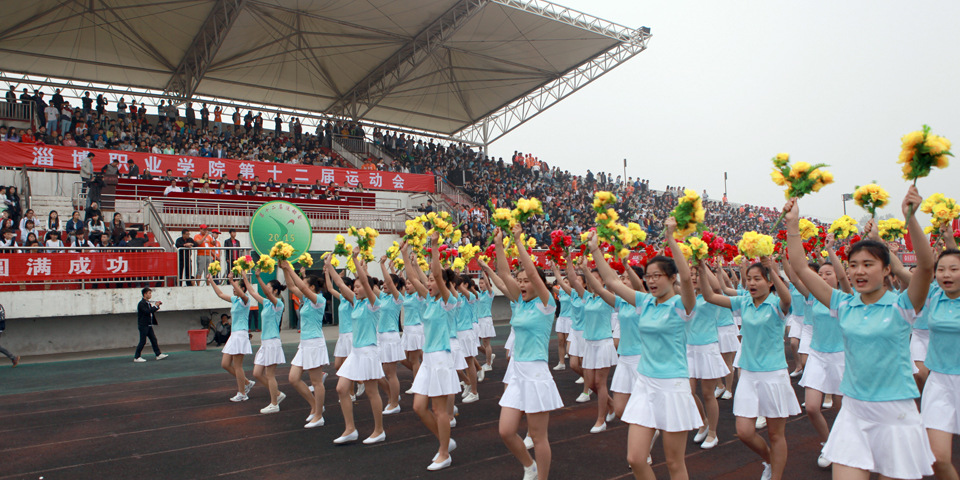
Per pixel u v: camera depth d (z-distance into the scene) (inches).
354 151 1145.4
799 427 256.5
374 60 1014.4
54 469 218.2
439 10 835.4
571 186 1289.4
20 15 783.7
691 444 233.5
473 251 312.8
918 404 281.9
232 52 940.0
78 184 713.6
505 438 174.9
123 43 898.7
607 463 210.7
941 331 162.9
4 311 481.4
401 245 232.1
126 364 478.9
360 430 263.3
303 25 876.0
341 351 293.6
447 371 209.3
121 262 541.0
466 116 1312.7
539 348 175.0
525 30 900.0
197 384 390.9
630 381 217.2
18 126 821.9
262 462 220.4
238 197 759.1
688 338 235.8
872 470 125.8
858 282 129.9
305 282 272.1
